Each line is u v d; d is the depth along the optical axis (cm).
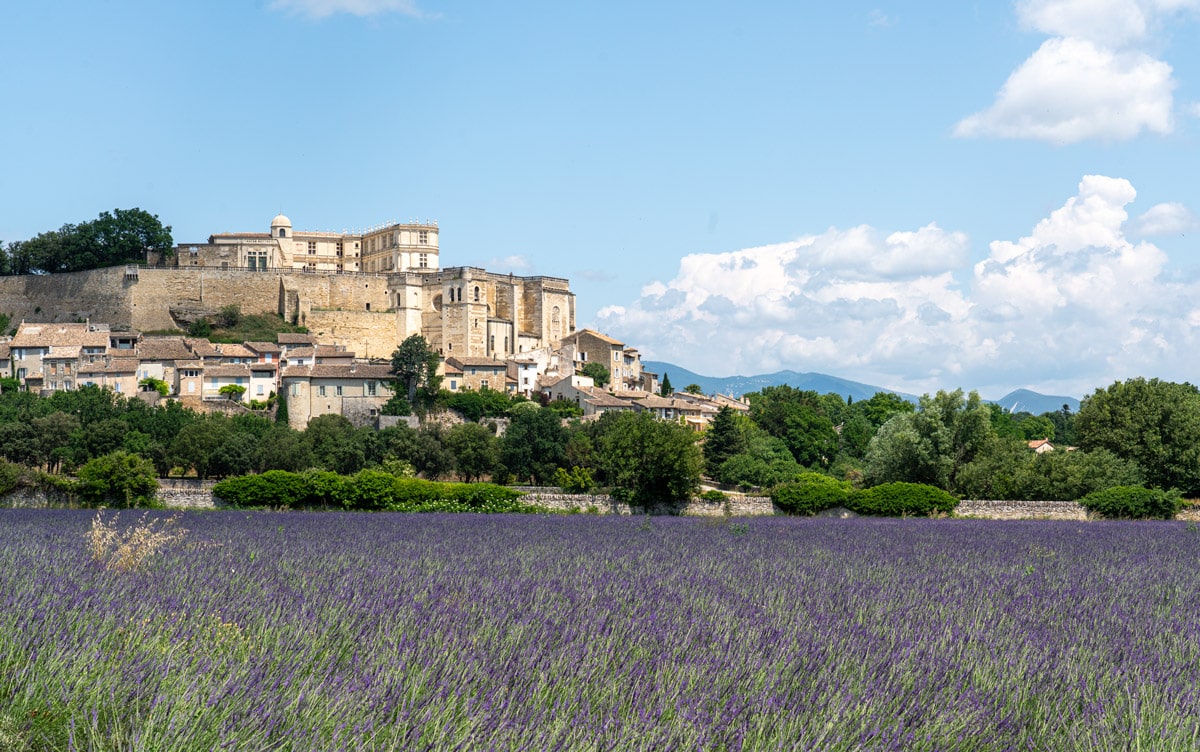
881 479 7975
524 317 18075
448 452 9812
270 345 14500
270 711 1245
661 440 7106
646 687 1412
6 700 1299
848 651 1728
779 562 3328
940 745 1301
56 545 3281
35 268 17425
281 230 18888
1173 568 3509
